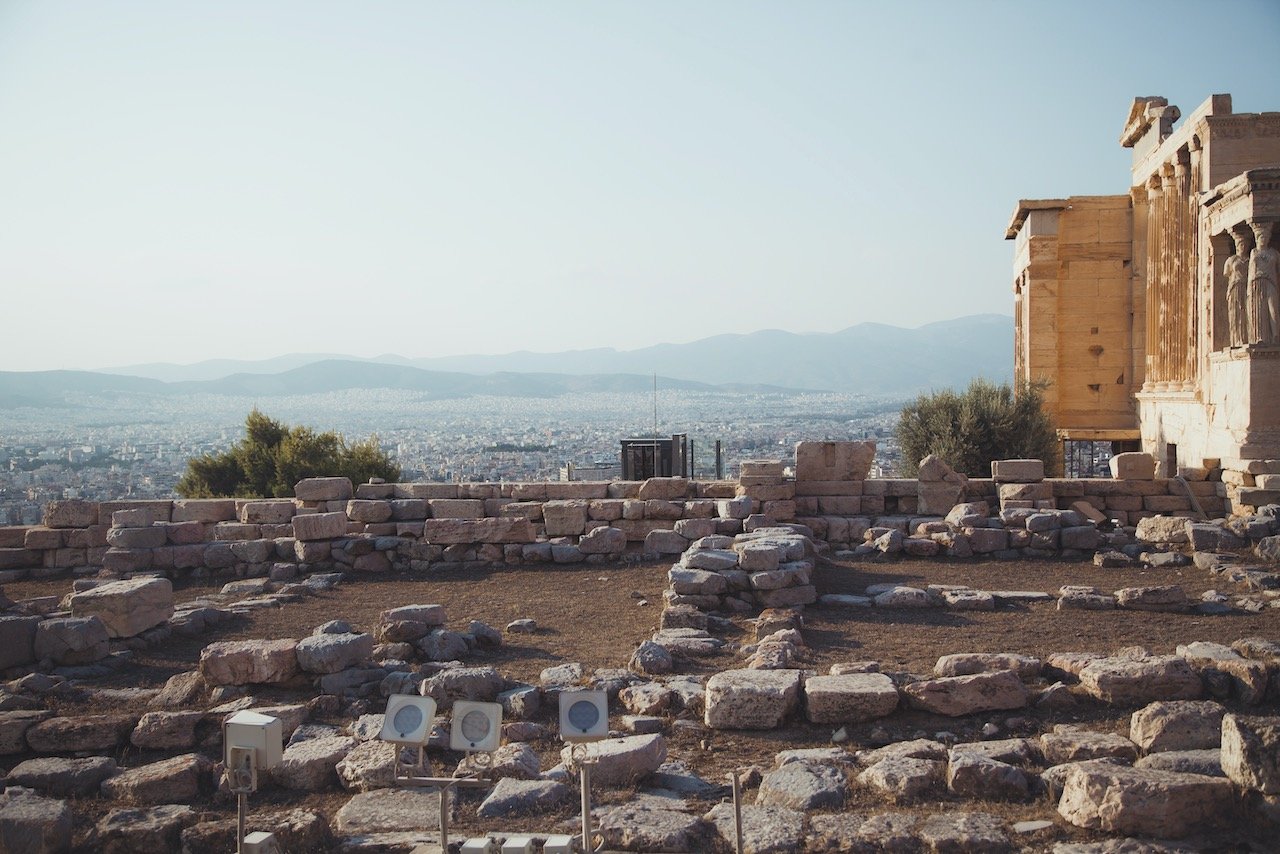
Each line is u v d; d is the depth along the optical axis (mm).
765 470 24812
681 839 8516
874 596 18359
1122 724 10969
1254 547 21188
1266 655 13000
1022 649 14445
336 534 23906
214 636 17016
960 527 23188
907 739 10984
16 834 8781
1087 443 42656
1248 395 25594
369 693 13164
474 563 23953
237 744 8070
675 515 24953
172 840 9070
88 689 13664
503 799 9422
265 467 43875
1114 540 23000
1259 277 25703
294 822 8781
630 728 11453
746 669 13070
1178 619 16250
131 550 23438
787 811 9000
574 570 22953
